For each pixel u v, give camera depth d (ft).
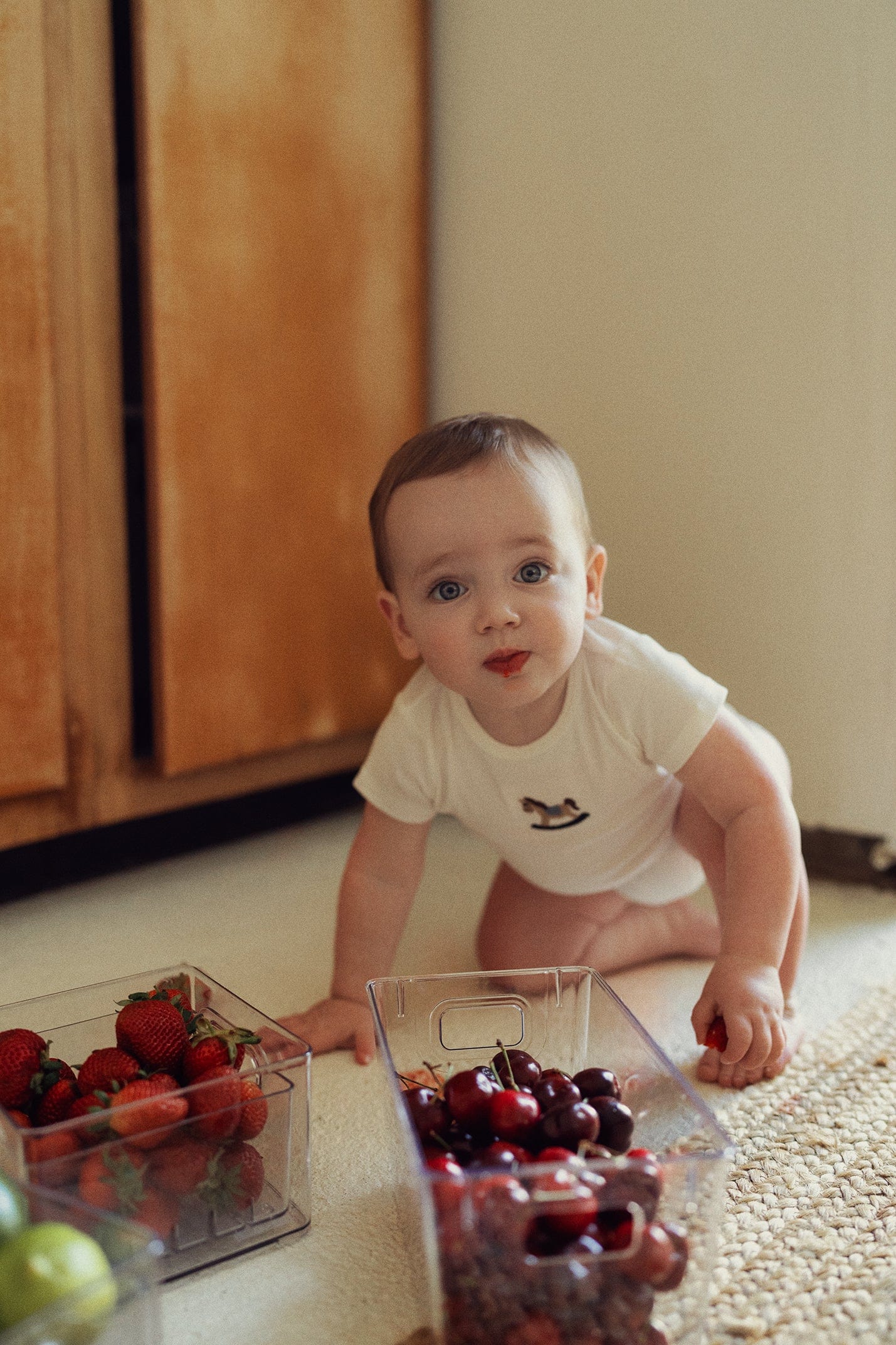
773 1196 2.51
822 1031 3.25
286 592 4.88
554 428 5.18
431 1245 1.97
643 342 4.88
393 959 3.47
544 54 4.96
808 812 4.64
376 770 3.41
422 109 5.19
